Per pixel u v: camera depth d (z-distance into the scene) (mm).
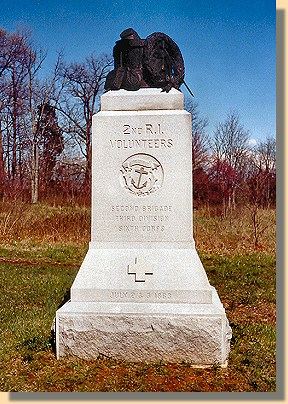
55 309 7277
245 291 9133
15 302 7832
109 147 5480
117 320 4934
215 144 29438
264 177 21250
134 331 4914
